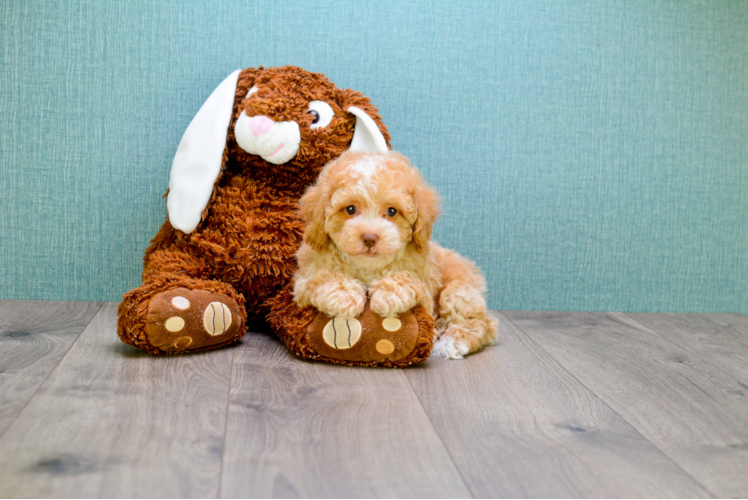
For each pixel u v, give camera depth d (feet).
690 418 3.04
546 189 5.27
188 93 4.85
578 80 5.22
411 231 3.63
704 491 2.32
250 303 4.24
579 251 5.38
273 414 2.84
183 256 4.10
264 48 4.88
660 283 5.53
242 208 4.16
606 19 5.21
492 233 5.25
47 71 4.71
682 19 5.30
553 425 2.88
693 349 4.35
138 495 2.12
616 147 5.33
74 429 2.58
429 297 3.78
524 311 5.34
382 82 5.00
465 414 2.96
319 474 2.31
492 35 5.09
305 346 3.61
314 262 3.75
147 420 2.71
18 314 4.45
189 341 3.59
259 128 4.03
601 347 4.30
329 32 4.92
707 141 5.45
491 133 5.16
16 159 4.76
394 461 2.44
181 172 4.20
